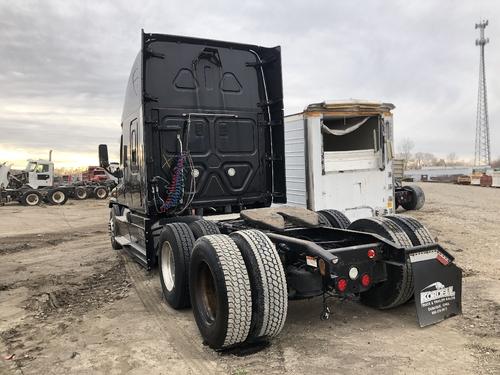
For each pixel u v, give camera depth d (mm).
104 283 7324
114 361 4254
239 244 4406
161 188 6910
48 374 4055
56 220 18766
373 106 10766
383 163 11047
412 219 5207
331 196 10547
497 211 14461
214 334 4254
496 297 5473
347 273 4441
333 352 4195
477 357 3943
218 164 7289
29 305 6223
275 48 7535
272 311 4141
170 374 3918
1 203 26859
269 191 7816
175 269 5566
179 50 7082
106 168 9492
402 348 4207
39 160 28078
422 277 4531
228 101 7418
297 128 10766
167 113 6938
